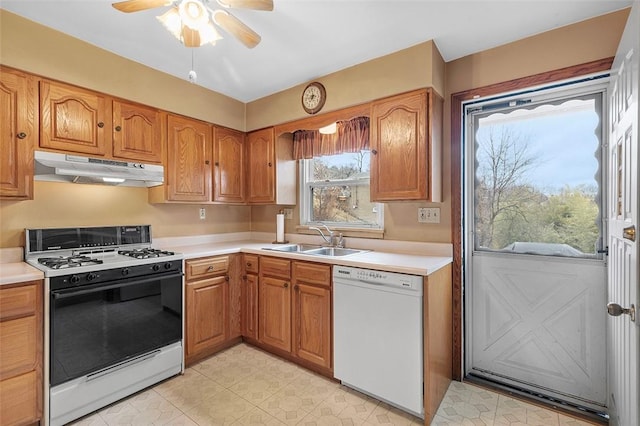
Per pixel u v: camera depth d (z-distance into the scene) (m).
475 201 2.35
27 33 1.89
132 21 1.91
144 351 2.11
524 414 1.89
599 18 1.79
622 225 1.35
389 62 2.24
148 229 2.68
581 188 1.99
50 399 1.71
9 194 1.85
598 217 1.94
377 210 2.74
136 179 2.35
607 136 1.89
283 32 2.00
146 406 1.95
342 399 2.03
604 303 1.92
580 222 2.00
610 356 1.73
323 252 2.74
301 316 2.38
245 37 1.70
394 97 2.24
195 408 1.93
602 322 1.92
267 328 2.61
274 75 2.62
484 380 2.25
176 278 2.31
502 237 2.25
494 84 2.11
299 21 1.88
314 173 3.20
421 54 2.10
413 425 1.79
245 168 3.27
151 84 2.49
